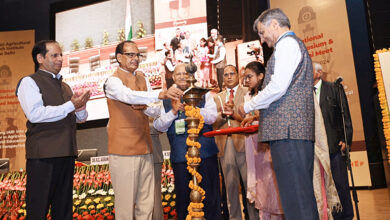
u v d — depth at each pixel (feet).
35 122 7.65
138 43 20.63
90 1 22.39
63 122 8.07
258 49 18.35
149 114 8.96
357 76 21.38
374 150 20.35
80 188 13.64
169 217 12.53
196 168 6.20
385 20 19.35
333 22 20.18
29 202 7.55
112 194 13.33
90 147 20.68
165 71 19.57
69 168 8.22
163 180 13.37
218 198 8.77
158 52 19.85
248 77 10.26
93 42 21.91
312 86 6.48
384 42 19.22
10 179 14.42
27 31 24.00
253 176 9.57
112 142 8.19
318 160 7.91
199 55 18.98
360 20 21.59
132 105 8.04
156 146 10.71
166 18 19.94
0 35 23.95
